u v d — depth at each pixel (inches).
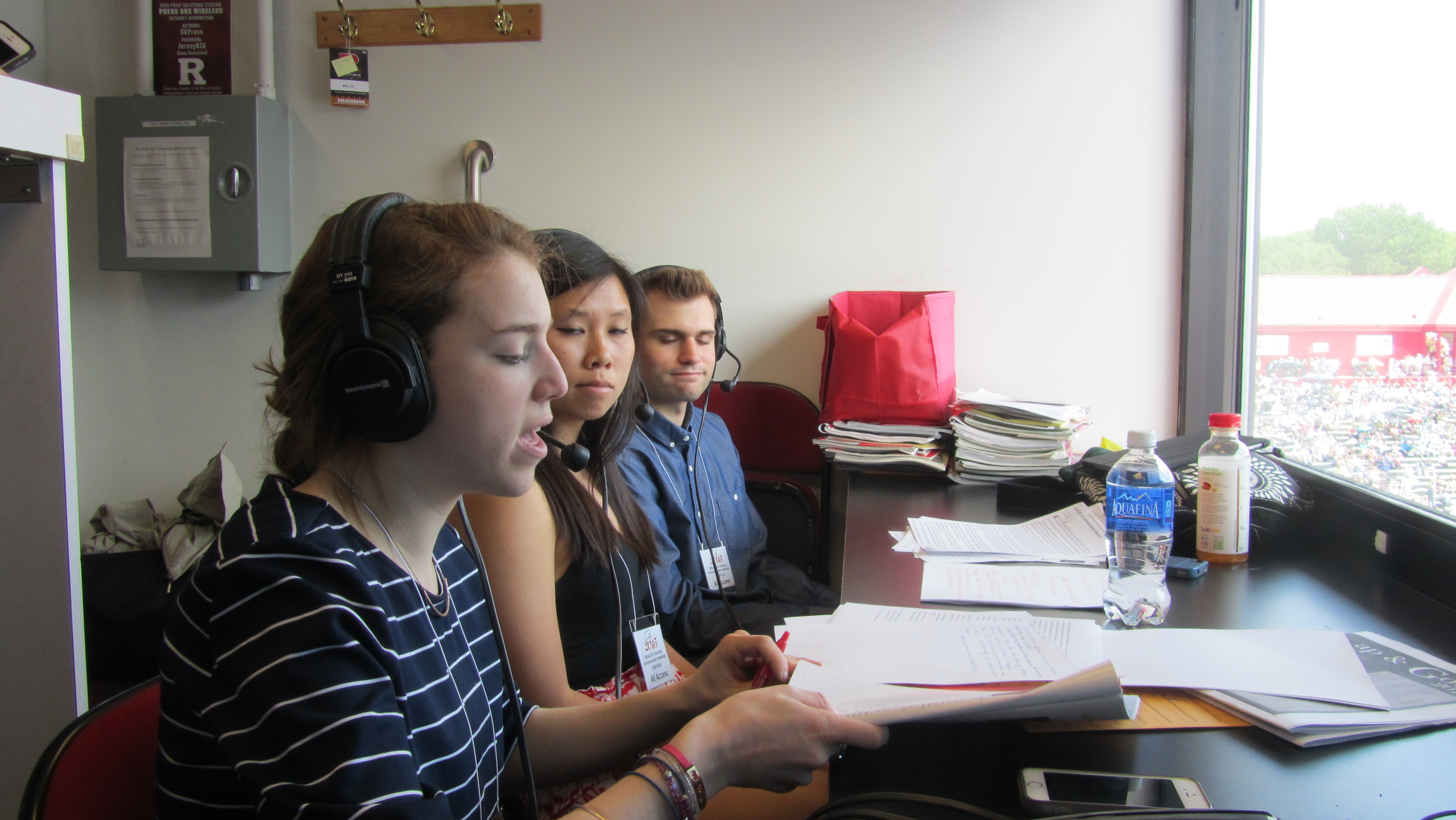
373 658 23.8
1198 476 54.3
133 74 103.0
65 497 50.5
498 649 34.2
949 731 31.3
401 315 25.6
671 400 75.4
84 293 106.0
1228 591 47.0
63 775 26.0
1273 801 26.0
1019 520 65.5
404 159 103.8
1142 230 95.2
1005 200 97.3
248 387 105.7
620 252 103.2
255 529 24.7
